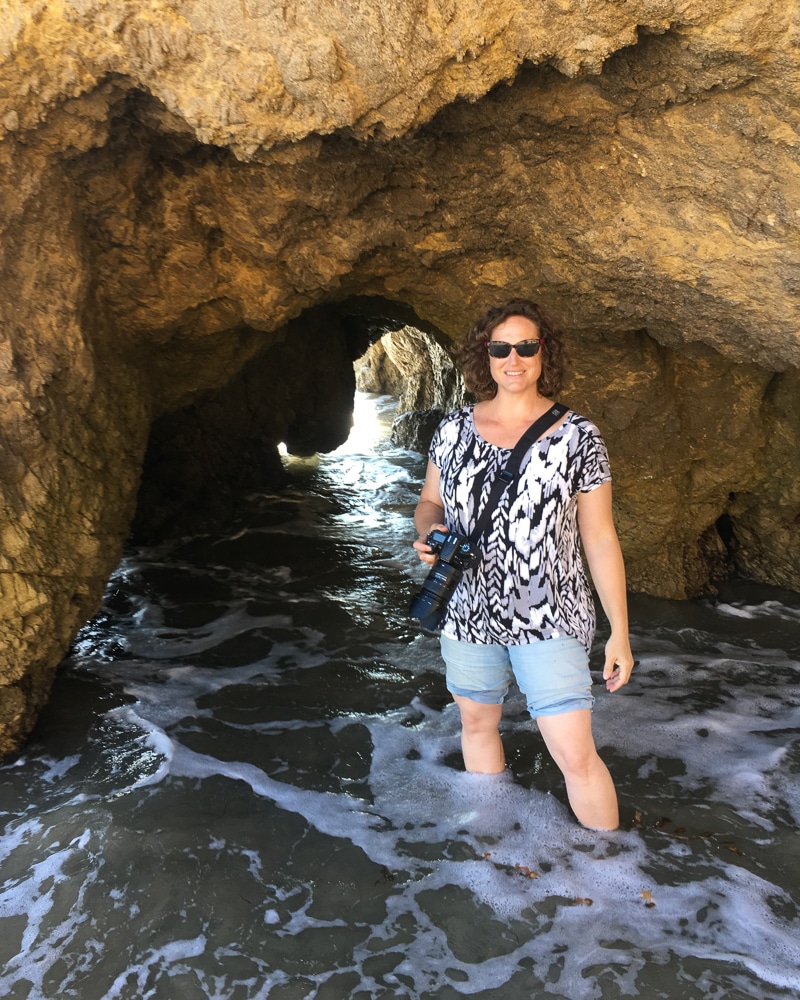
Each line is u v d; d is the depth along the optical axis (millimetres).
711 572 5555
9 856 2959
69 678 4332
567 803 3227
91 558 3797
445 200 3693
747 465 5043
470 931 2637
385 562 6258
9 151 2979
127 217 3570
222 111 2766
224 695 4203
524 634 2670
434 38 2629
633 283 3553
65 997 2400
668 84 2852
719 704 4102
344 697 4195
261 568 6090
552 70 2971
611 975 2467
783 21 2459
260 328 4285
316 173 3430
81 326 3607
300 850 3002
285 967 2504
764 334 3344
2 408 3268
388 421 11172
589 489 2600
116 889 2789
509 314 2648
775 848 3016
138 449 4434
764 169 2893
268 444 7938
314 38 2611
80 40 2672
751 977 2459
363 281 4469
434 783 3396
